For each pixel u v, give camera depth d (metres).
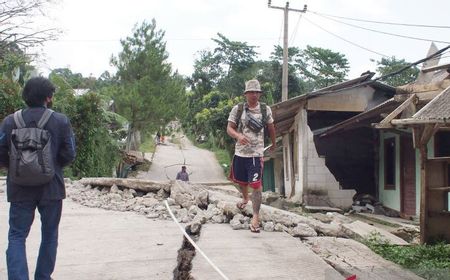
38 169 3.60
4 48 20.06
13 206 3.79
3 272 4.54
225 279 4.39
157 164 32.31
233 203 7.07
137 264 4.87
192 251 5.44
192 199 7.71
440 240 8.11
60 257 5.09
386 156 14.98
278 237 6.02
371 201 15.23
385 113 12.91
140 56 27.05
